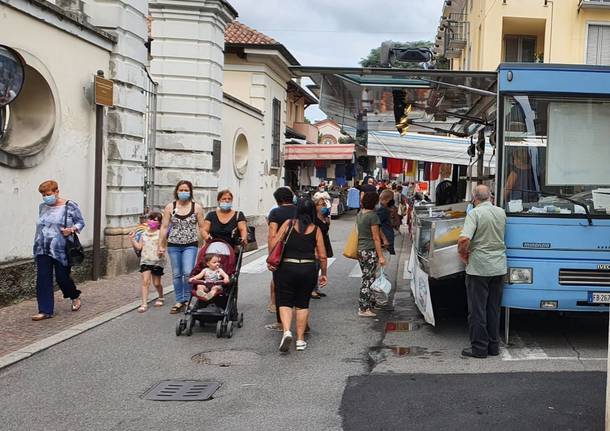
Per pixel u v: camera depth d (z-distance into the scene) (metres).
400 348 7.46
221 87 17.83
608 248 7.04
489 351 7.07
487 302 7.02
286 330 7.07
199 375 6.39
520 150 7.23
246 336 7.99
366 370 6.55
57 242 8.52
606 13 20.88
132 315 9.04
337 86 9.78
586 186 7.18
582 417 5.12
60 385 6.07
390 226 11.10
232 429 4.97
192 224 9.15
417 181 31.64
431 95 9.77
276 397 5.71
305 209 7.35
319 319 9.07
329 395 5.75
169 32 16.72
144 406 5.51
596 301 7.03
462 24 26.94
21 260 9.44
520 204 7.17
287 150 30.36
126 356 7.05
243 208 22.77
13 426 5.06
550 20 21.09
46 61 9.88
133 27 12.42
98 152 11.25
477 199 7.07
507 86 7.27
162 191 16.86
